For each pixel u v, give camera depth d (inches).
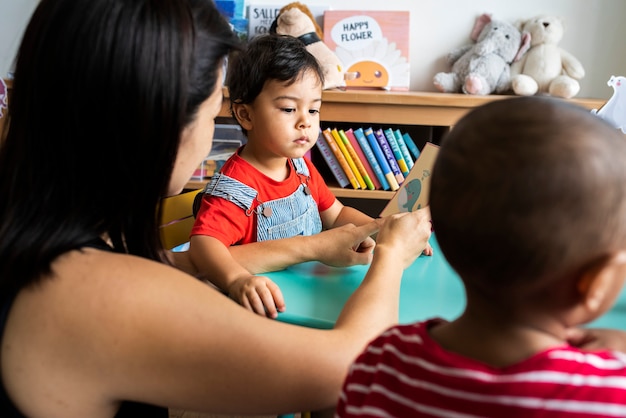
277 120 50.4
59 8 22.0
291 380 23.7
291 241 39.5
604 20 88.4
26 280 22.1
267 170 52.7
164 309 22.2
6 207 23.2
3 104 62.3
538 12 89.4
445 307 31.9
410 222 34.1
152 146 23.3
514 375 16.6
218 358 22.7
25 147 23.1
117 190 23.9
